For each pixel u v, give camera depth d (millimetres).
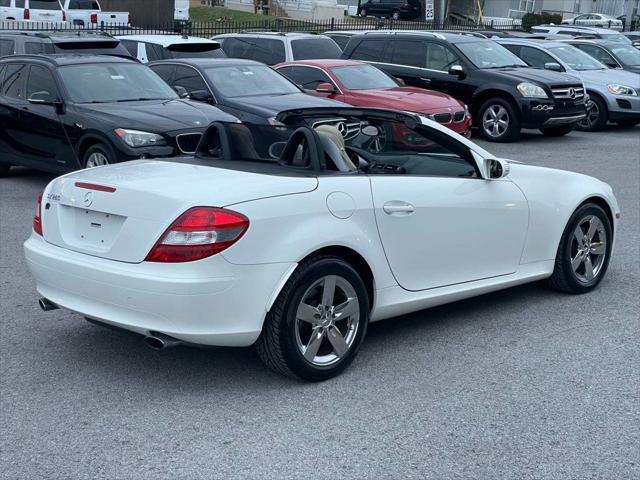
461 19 44812
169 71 13039
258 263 4703
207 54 16078
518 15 51625
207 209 4621
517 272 6391
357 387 5082
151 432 4496
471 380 5207
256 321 4738
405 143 6020
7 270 7551
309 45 17266
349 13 46844
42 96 10641
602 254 7062
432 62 17641
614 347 5801
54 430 4512
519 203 6238
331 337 5105
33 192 11211
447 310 6570
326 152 5387
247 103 12000
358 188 5234
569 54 19984
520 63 18250
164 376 5234
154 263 4637
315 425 4582
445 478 4043
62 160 10789
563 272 6785
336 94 14570
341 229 5051
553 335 6020
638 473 4117
